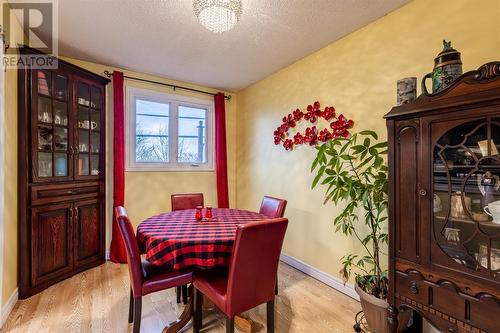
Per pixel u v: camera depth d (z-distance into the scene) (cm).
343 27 222
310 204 276
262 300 160
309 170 278
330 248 253
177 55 279
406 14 192
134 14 204
